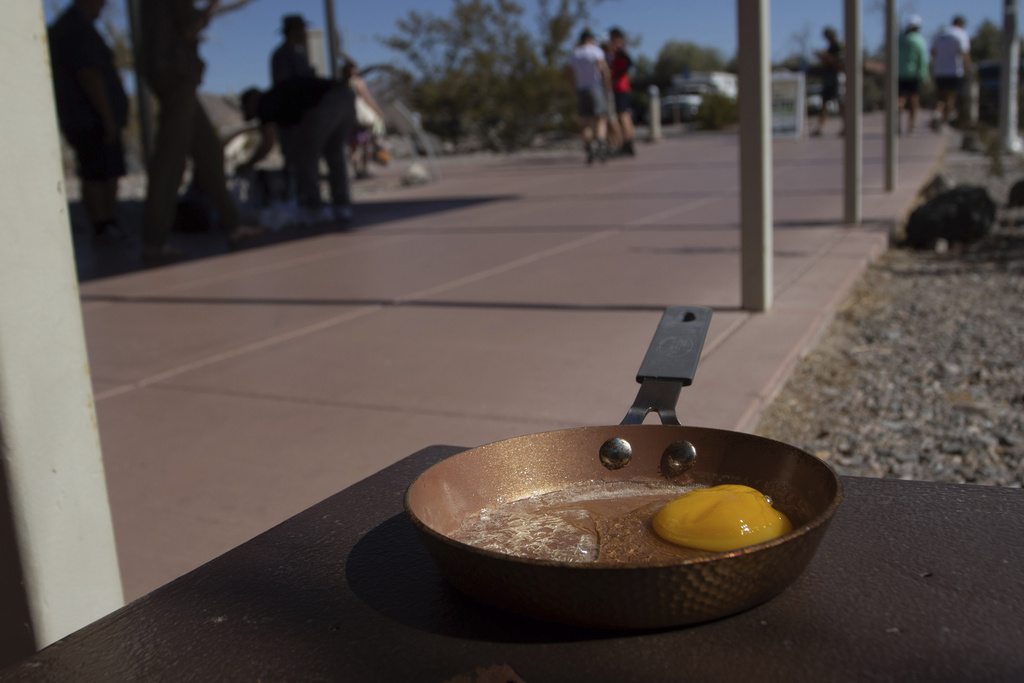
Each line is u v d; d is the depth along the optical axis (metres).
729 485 0.85
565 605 0.68
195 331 3.94
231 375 3.20
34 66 1.18
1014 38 11.01
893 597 0.74
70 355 1.25
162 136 6.15
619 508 0.89
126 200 11.34
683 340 1.14
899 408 2.85
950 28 14.70
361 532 0.94
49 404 1.22
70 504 1.25
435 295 4.43
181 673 0.68
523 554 0.79
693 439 0.97
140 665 0.70
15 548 1.19
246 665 0.69
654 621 0.68
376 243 6.55
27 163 1.18
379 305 4.27
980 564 0.79
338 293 4.64
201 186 8.01
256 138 16.02
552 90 19.88
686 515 0.79
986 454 2.46
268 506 2.05
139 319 4.25
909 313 4.09
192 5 6.04
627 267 4.85
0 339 1.15
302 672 0.67
